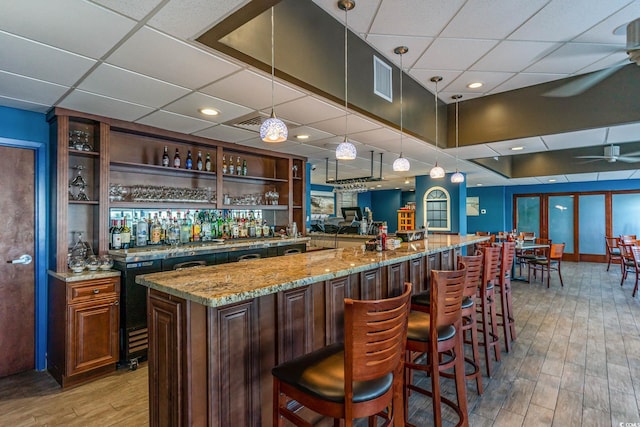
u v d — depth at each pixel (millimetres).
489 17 2557
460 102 4578
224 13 1595
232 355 1554
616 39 2889
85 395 2510
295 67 2311
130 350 2916
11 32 1730
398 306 1312
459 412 1966
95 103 2799
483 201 10633
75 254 3055
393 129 3670
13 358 2861
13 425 2146
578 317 4301
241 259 3969
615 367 2891
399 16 2570
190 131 3762
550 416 2199
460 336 1989
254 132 3803
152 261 3105
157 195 3799
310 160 5875
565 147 4734
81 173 3246
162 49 1927
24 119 2918
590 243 9320
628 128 3654
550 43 2965
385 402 1307
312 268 1981
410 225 8758
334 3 2441
